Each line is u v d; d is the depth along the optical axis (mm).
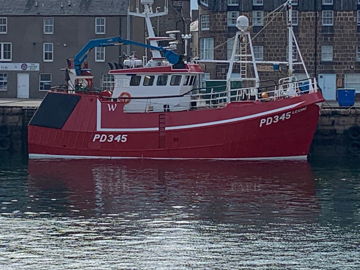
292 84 48875
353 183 42969
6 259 29438
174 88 49125
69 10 83500
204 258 29594
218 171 45531
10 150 60344
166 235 32281
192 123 48031
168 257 29734
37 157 50281
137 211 36062
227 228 33250
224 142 47875
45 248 30641
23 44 83938
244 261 29312
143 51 86562
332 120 61438
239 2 81625
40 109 50312
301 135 48281
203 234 32406
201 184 41938
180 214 35469
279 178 43844
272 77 78188
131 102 49000
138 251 30312
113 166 47219
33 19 83750
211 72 81875
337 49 80938
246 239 31797
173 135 48219
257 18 81500
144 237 32000
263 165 47531
